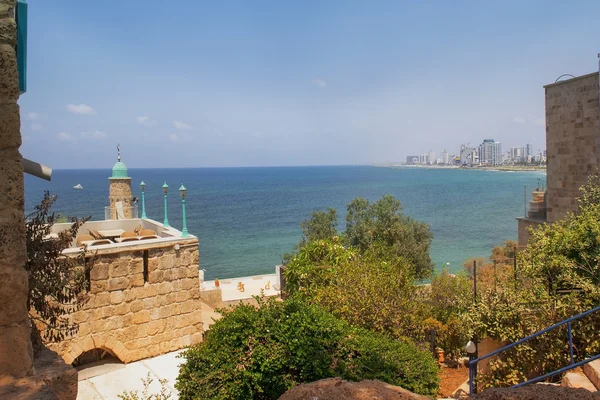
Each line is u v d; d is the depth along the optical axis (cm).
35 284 519
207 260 6169
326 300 1248
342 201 13650
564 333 911
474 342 1077
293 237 7819
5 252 375
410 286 1321
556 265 1018
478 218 9550
